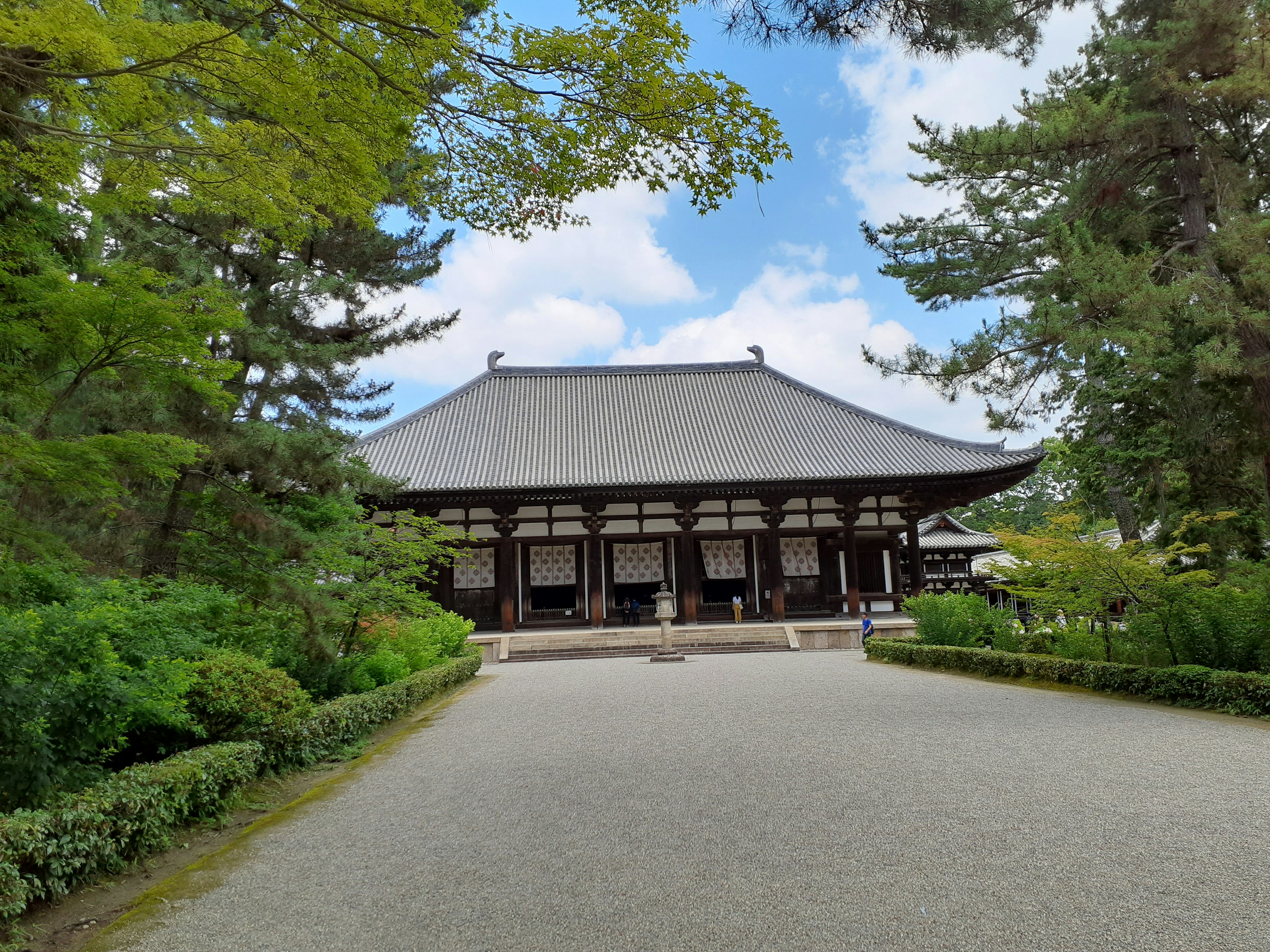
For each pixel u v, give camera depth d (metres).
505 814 6.18
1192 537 17.86
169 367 7.82
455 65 5.04
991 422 15.42
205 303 8.04
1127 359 13.34
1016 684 13.04
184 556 10.77
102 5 5.20
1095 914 3.95
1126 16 15.18
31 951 3.98
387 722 11.00
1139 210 16.27
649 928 3.97
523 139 5.50
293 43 5.07
